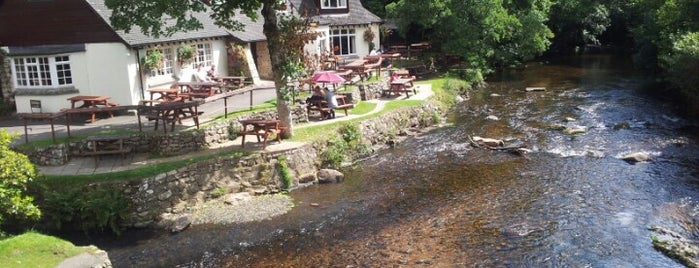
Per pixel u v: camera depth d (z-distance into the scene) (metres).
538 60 53.00
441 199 18.02
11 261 12.54
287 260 14.41
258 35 37.47
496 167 21.05
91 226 17.22
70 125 24.88
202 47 32.75
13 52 26.80
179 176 18.58
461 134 26.45
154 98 28.72
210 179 19.17
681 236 14.47
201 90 28.56
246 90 24.31
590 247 14.13
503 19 41.19
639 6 48.94
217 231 16.66
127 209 17.69
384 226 16.17
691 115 27.62
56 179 18.09
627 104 30.53
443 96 33.22
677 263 13.16
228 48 34.75
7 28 27.72
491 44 44.25
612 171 19.75
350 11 44.09
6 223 16.69
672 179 18.69
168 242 16.16
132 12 21.25
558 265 13.30
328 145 22.72
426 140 25.81
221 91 30.55
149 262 14.93
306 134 22.98
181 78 30.88
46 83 27.33
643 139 23.64
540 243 14.47
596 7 56.44
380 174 21.17
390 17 44.56
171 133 21.23
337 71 32.47
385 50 48.31
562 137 24.64
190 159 19.50
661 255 13.57
